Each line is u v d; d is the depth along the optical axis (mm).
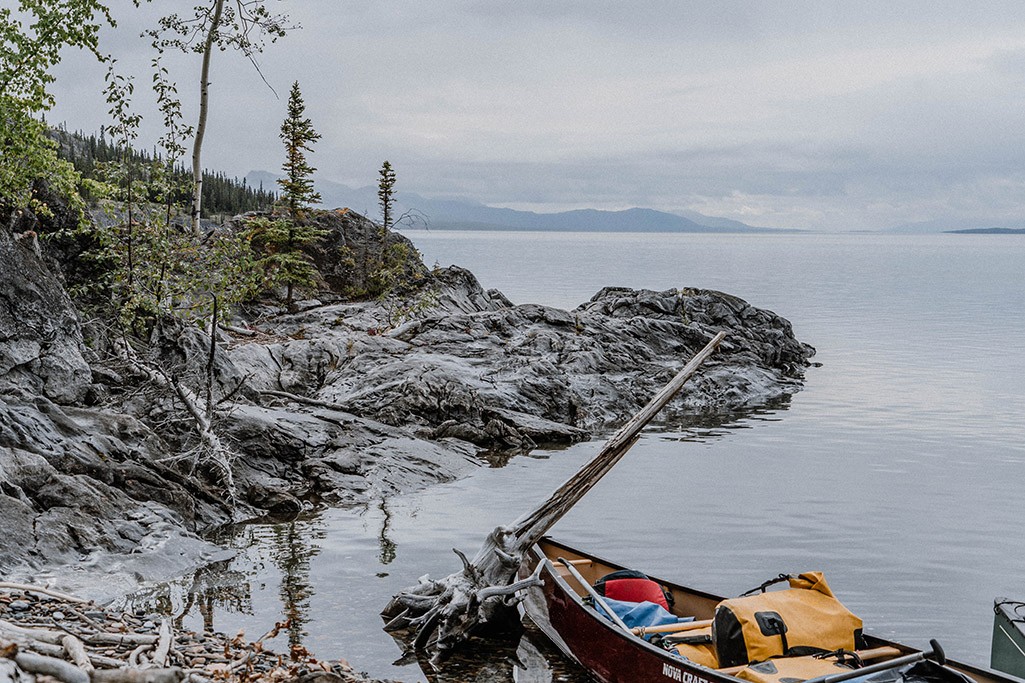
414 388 28969
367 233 52781
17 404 18016
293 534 18484
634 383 36969
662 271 150125
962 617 14914
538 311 40656
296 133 51906
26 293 20312
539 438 29188
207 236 27047
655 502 21750
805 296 99062
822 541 18750
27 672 7465
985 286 119938
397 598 14094
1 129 23969
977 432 31141
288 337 39594
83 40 24953
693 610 13133
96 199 27500
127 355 24047
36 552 14453
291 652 11516
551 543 15383
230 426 22000
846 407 36406
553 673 12430
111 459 18141
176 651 9734
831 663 10398
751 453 27719
